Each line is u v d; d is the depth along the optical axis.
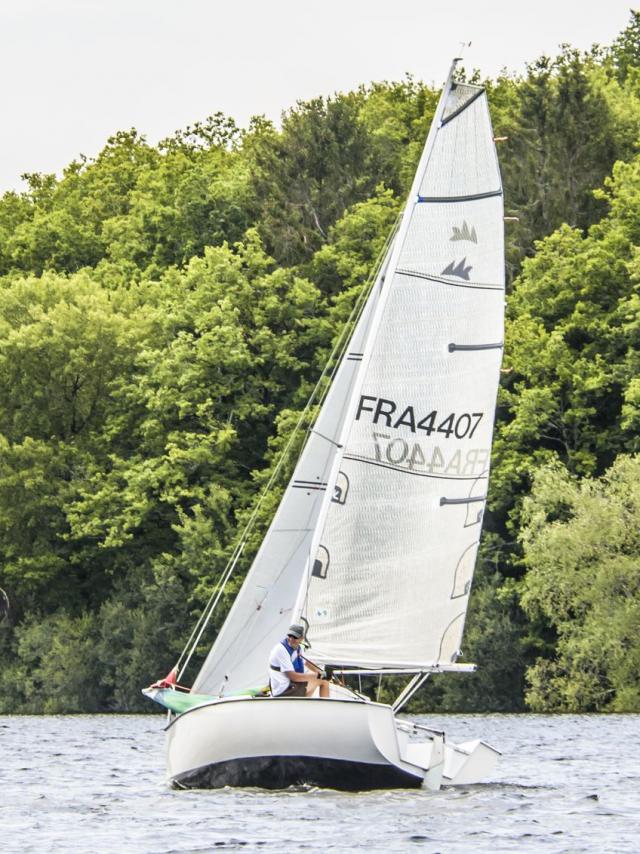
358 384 98.38
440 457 100.62
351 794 96.31
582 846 78.25
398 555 99.44
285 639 96.38
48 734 193.25
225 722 95.62
